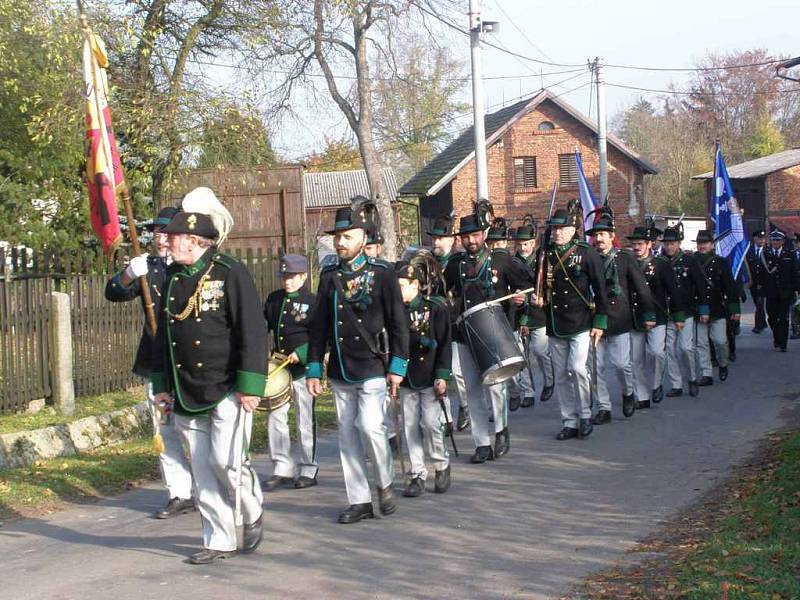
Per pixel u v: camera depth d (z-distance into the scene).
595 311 10.90
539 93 38.78
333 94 26.22
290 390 9.16
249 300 6.59
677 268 14.27
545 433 11.39
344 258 7.85
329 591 6.16
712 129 74.81
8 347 11.06
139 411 11.80
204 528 6.93
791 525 6.72
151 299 8.30
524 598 5.88
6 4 16.12
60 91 17.08
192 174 19.39
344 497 8.73
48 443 10.27
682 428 11.32
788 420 11.40
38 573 6.77
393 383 7.79
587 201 21.81
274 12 20.12
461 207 38.56
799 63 18.22
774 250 18.84
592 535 7.16
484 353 9.56
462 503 8.28
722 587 5.59
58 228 19.12
